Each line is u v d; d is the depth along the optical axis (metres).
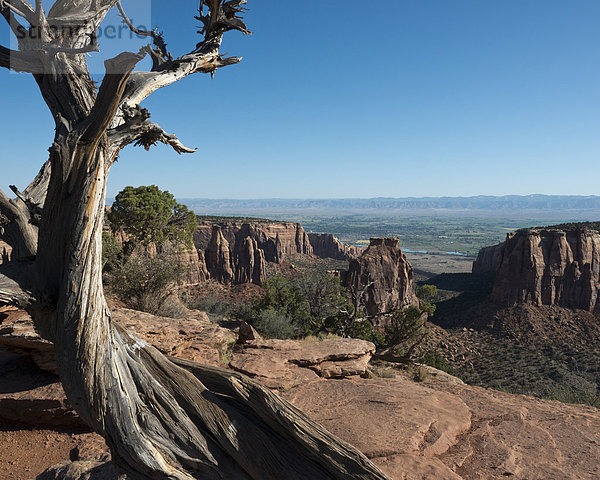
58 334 3.48
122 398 3.69
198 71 4.59
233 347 14.27
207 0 4.27
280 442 4.17
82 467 5.22
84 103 3.48
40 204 3.97
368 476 3.95
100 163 3.40
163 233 32.47
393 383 9.34
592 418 7.42
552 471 5.48
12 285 3.54
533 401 8.58
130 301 18.50
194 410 4.16
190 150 4.68
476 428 6.90
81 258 3.39
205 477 3.96
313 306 36.97
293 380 10.30
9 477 7.09
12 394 8.70
